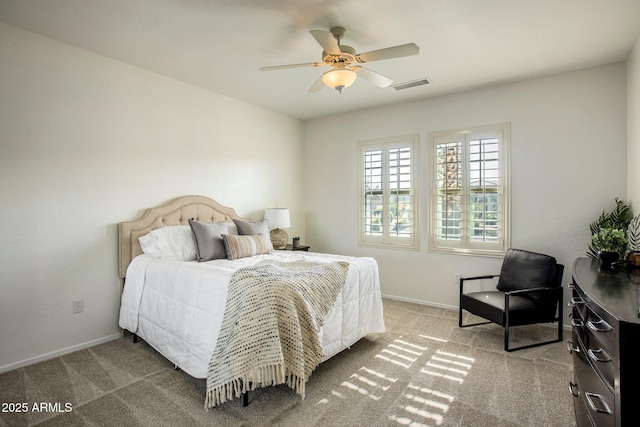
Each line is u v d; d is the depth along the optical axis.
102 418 1.88
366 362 2.58
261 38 2.57
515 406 2.00
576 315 1.74
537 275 3.03
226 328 1.98
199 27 2.41
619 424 1.10
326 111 4.65
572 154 3.23
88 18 2.29
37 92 2.54
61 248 2.68
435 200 4.02
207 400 1.89
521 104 3.46
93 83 2.84
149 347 2.83
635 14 2.22
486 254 3.68
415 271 4.18
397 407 1.99
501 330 3.24
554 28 2.41
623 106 3.00
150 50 2.79
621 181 3.01
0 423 1.83
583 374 1.57
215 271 2.32
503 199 3.59
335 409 1.97
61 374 2.37
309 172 5.15
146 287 2.75
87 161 2.82
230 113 4.02
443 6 2.14
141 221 3.11
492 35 2.52
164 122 3.36
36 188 2.55
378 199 4.47
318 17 2.27
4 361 2.41
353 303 2.69
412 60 2.96
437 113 3.98
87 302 2.83
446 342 2.96
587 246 3.18
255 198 4.37
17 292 2.46
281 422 1.85
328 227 4.95
